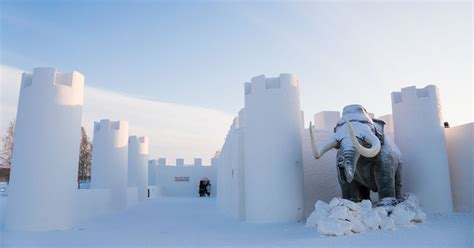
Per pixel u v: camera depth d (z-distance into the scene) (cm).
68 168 1043
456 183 1184
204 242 739
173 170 3288
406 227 832
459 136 1188
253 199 1073
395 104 1229
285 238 770
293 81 1120
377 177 942
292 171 1070
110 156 1727
